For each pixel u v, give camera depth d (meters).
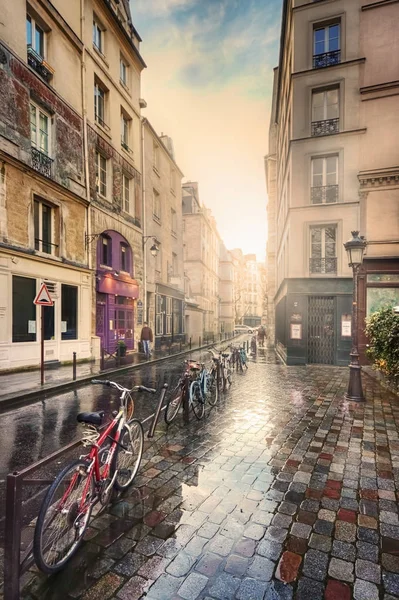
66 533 2.50
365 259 13.66
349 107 14.12
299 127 14.78
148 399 7.70
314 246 14.72
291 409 6.86
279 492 3.54
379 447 4.79
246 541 2.75
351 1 14.10
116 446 3.29
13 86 10.46
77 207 13.65
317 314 14.61
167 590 2.26
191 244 37.78
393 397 7.90
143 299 19.16
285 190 17.62
